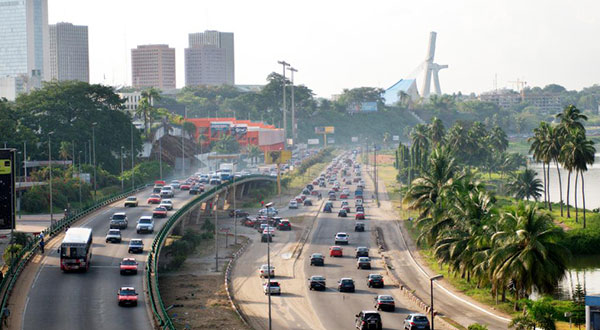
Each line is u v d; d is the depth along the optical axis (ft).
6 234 520.83
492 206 432.25
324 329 361.30
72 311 332.80
